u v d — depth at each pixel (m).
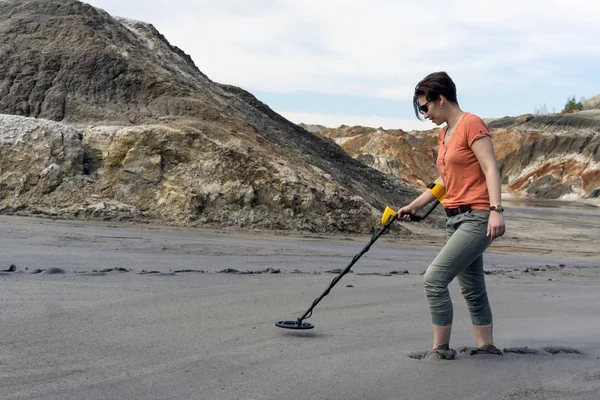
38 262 9.22
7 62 24.95
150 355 4.16
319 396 3.44
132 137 21.23
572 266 15.37
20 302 5.72
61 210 19.31
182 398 3.29
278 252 13.60
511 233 30.28
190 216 20.03
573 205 76.44
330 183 23.16
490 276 11.01
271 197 21.19
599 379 3.99
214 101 28.97
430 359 4.34
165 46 34.34
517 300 8.02
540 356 4.61
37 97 23.98
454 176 4.41
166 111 24.36
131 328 4.96
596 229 36.81
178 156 21.28
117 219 19.30
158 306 5.98
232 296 6.84
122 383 3.51
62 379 3.54
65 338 4.51
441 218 31.27
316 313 6.17
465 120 4.34
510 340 5.39
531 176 108.44
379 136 104.38
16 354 4.01
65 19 27.25
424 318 6.21
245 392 3.44
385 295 7.61
